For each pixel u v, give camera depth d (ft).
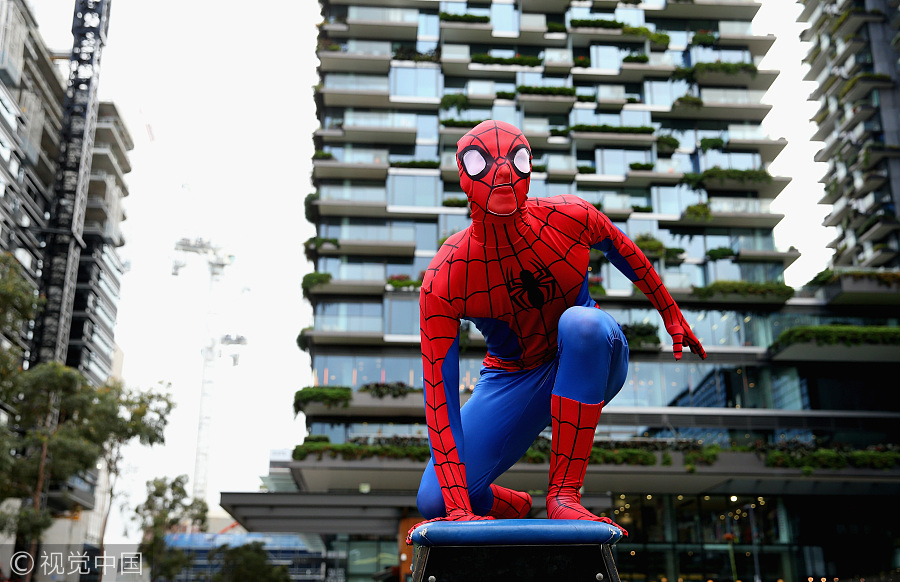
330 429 102.47
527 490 98.53
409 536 9.24
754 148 122.42
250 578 125.80
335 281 107.24
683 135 124.16
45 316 125.39
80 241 133.18
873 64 147.95
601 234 11.04
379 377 105.91
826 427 103.71
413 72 122.01
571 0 128.77
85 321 155.12
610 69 125.39
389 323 107.55
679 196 118.73
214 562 151.64
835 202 158.51
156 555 112.98
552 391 10.18
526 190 10.09
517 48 127.95
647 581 99.76
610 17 128.88
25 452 94.22
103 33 145.07
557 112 123.54
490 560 8.70
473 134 10.14
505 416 11.08
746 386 106.52
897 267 135.54
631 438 101.14
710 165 120.16
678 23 130.93
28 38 137.90
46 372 81.82
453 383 10.66
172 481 113.50
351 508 83.30
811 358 107.45
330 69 122.62
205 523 116.57
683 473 93.45
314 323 107.55
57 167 136.05
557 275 10.42
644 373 105.29
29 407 84.12
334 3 125.18
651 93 124.57
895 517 102.32
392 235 112.27
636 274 11.64
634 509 102.58
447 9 126.72
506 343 11.10
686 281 110.22
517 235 10.15
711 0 126.72
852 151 146.92
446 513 10.35
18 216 131.13
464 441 11.02
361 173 116.26
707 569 100.07
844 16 150.20
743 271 113.70
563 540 8.68
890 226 133.59
